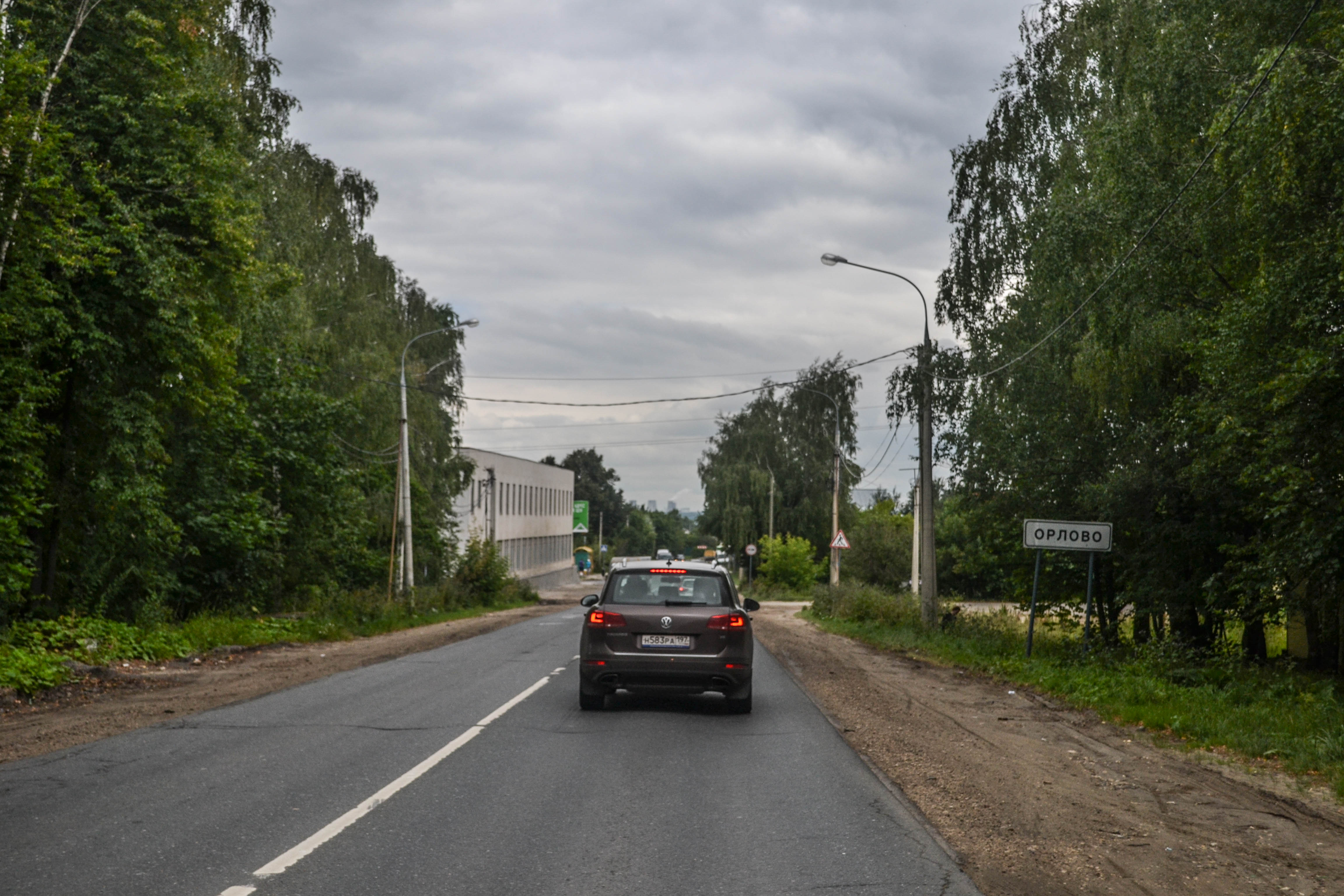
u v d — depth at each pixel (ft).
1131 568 70.18
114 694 43.21
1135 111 58.80
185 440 86.89
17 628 53.67
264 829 20.72
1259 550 49.98
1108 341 58.34
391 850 19.25
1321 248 41.68
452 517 172.24
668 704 40.91
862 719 37.58
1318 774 29.25
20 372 55.88
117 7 64.23
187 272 63.87
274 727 34.09
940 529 190.39
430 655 64.64
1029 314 79.61
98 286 62.59
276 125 99.25
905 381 94.94
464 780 25.72
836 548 143.95
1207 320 51.39
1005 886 17.57
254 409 96.58
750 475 213.87
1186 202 53.78
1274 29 47.98
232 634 69.82
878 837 20.61
